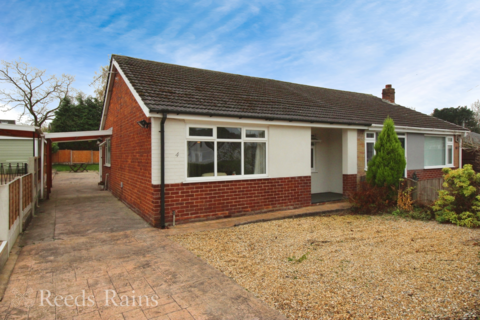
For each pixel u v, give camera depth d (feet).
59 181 63.87
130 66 33.12
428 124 48.24
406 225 25.31
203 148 26.14
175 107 23.94
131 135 31.27
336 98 49.42
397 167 31.19
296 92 44.83
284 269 15.38
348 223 26.03
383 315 10.84
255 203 28.99
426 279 13.94
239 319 10.65
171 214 24.36
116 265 15.90
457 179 26.50
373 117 42.32
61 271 15.01
